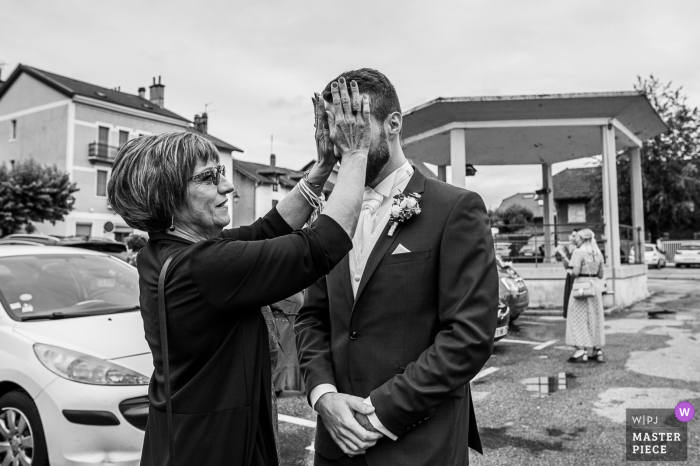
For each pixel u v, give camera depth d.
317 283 1.91
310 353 1.77
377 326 1.59
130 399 3.03
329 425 1.57
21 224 25.73
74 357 3.11
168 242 1.45
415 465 1.49
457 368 1.41
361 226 1.73
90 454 2.93
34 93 33.44
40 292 3.74
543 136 11.90
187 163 1.44
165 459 1.31
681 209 25.56
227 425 1.30
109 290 4.07
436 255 1.58
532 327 9.05
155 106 39.22
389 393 1.47
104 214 32.69
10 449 3.17
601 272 6.27
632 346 7.13
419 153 13.21
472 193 1.62
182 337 1.31
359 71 1.67
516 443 3.77
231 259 1.28
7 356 3.21
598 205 27.25
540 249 15.48
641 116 11.48
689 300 12.65
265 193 42.72
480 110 10.58
